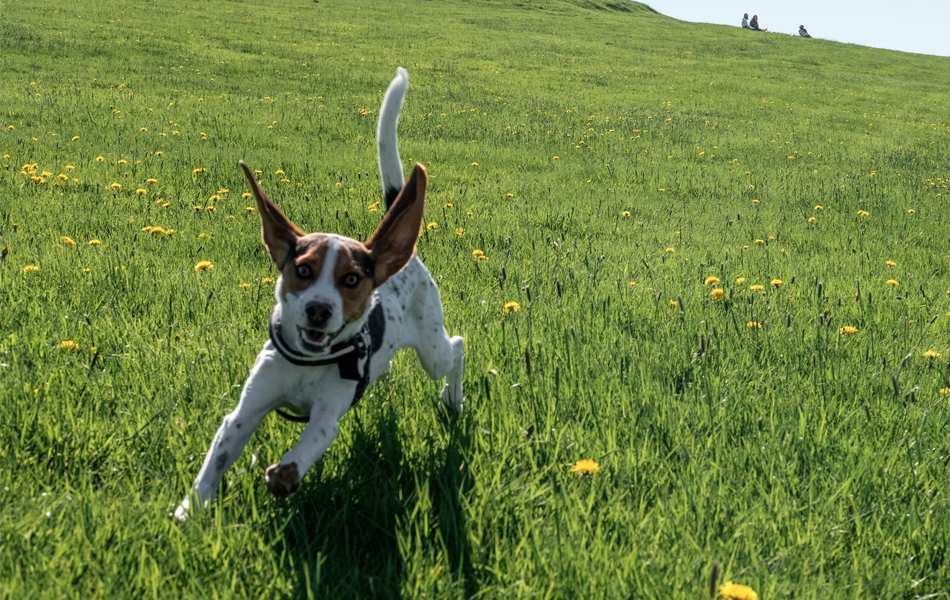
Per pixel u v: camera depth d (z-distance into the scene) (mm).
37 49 11656
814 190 6469
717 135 9562
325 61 13594
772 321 2902
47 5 16219
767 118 11391
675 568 1601
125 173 5031
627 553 1636
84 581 1486
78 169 5023
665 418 2102
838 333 2779
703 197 6051
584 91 13031
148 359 2195
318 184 5230
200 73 11375
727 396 2262
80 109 7734
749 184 6547
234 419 1708
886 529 1785
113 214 3889
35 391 1966
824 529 1753
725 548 1658
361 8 22484
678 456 1994
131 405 1981
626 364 2391
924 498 1890
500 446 1963
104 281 2734
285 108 9047
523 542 1628
